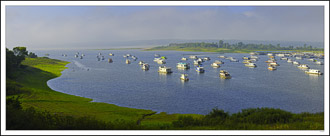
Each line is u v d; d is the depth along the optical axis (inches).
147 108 3206.2
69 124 1411.2
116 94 4047.7
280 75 6353.3
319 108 3307.1
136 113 2741.1
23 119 1332.4
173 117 2588.6
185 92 4239.7
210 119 1717.5
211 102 3558.1
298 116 1690.5
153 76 6259.8
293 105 3452.3
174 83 5172.2
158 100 3651.6
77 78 5757.9
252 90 4419.3
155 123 2112.5
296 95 4042.8
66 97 3501.5
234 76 6190.9
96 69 7790.4
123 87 4694.9
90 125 1398.9
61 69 7303.2
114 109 2888.8
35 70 5876.0
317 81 5408.5
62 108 2731.3
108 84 5017.2
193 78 5880.9
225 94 4082.2
